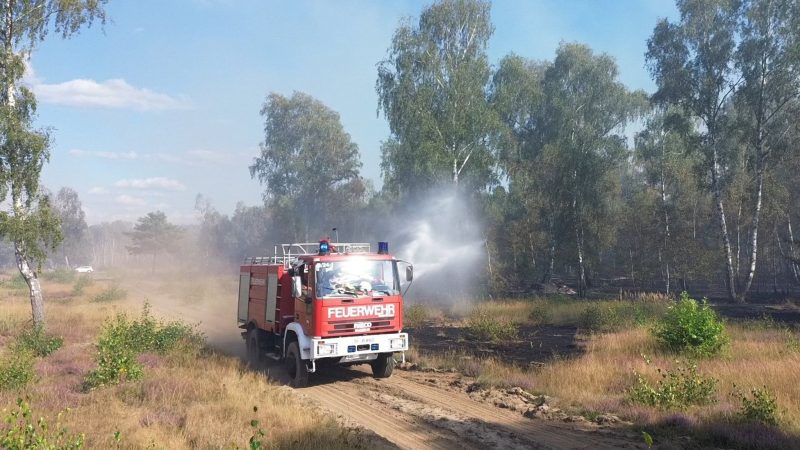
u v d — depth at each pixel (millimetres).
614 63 46250
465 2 36188
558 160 40906
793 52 31469
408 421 8562
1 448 5637
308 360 10953
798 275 43125
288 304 12156
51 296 35562
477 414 8922
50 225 16375
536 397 9977
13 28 17141
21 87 16625
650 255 40750
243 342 17188
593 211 40906
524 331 20391
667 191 43156
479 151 35500
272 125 62031
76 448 6145
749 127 34719
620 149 43969
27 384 10367
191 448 6832
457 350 16047
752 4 33625
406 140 35969
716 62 34594
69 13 17984
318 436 7168
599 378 10844
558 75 47031
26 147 15930
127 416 8297
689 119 38719
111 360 10750
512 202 44312
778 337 15750
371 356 11203
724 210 40969
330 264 11039
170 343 14062
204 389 9719
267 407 8680
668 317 14312
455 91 34594
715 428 7441
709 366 11414
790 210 40406
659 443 7348
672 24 36375
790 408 8297
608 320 20219
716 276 44719
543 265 45312
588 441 7504
